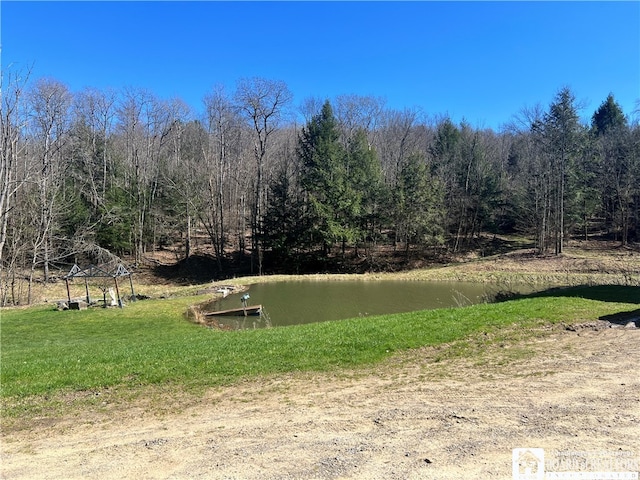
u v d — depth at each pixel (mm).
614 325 11672
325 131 45969
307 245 41594
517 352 9266
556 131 36469
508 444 4820
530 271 33188
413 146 57844
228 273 41531
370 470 4379
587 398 6191
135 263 40688
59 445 5531
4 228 24703
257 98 40344
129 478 4520
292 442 5211
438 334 10938
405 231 41438
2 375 8836
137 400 7234
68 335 16344
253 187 46719
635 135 42125
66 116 34719
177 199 42219
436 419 5699
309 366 8812
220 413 6457
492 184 46344
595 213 48344
